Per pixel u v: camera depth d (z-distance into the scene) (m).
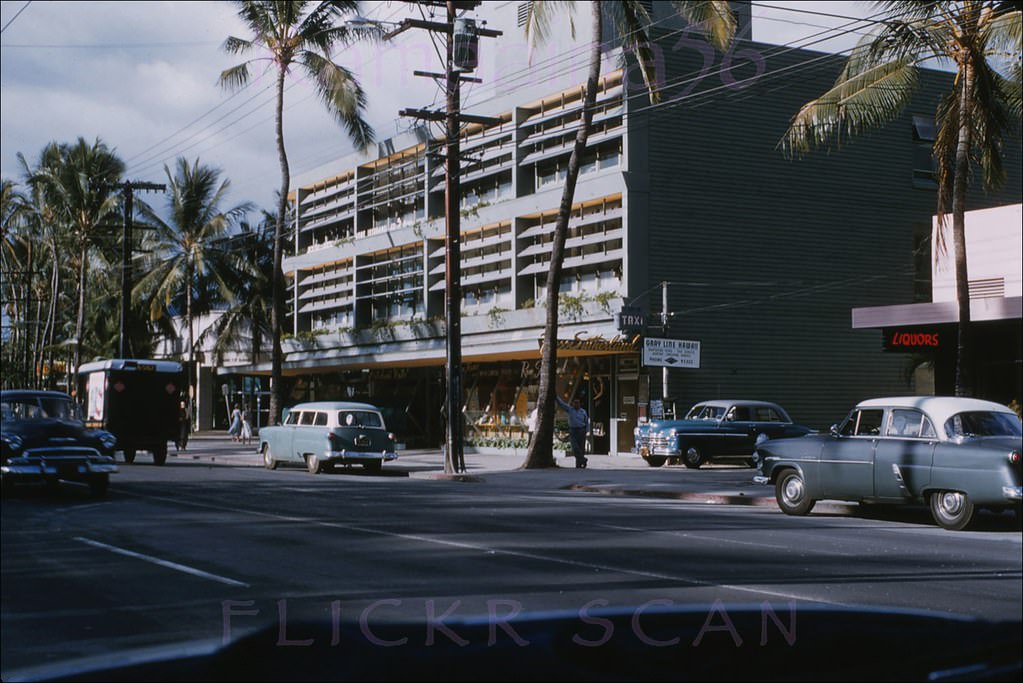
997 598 8.31
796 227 33.31
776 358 32.72
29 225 55.91
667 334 30.41
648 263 31.11
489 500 17.53
